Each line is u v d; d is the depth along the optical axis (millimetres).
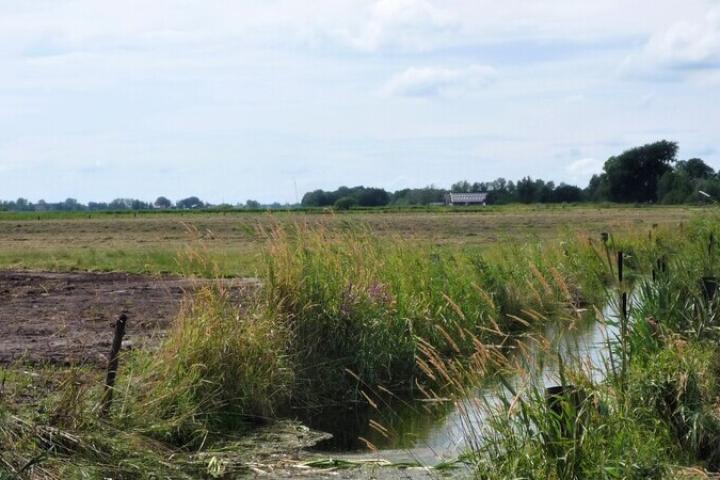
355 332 11773
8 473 6805
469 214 76000
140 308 15961
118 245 36500
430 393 11234
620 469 6621
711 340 9273
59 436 7504
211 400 9367
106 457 7543
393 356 11875
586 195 123062
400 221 57156
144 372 9320
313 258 12453
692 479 6691
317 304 11594
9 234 48188
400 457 8547
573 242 20516
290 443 9031
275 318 11156
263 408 9891
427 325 12844
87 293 18297
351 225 14922
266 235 12539
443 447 8844
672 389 7707
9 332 13289
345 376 11375
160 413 8781
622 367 8000
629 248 19812
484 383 8562
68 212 98875
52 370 9133
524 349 8406
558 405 7297
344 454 8711
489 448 7164
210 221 63875
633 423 7223
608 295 9984
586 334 11625
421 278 13969
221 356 9812
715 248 15953
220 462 8172
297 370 10938
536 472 6695
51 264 25531
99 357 11219
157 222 63719
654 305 10531
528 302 14977
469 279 14727
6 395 7926
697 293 10422
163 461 7875
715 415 7648
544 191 123750
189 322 10117
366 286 12383
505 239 26891
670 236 22938
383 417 10211
